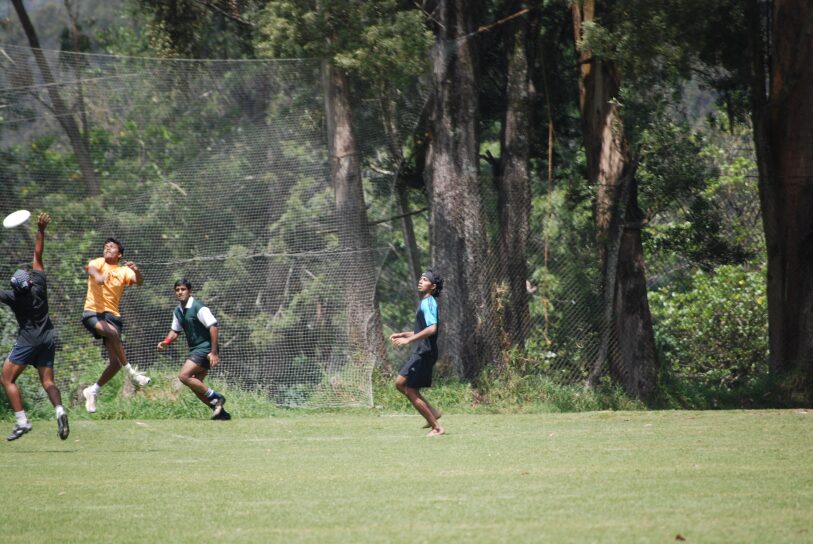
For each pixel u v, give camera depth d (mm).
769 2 65312
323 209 57781
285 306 56656
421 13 60719
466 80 64125
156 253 56844
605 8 66000
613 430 38875
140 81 61094
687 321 94500
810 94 61188
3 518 20375
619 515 19266
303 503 21500
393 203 68875
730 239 88312
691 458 28703
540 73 77438
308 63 58562
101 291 36812
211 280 56500
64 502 22391
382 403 56031
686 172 67000
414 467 27547
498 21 69438
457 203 62594
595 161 64750
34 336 33375
